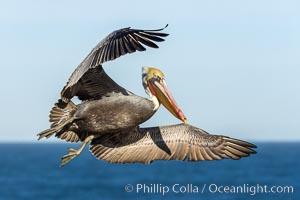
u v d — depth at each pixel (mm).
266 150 181125
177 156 10375
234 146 10328
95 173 70938
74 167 85562
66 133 10336
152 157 10398
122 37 8633
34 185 55875
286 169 73375
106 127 10156
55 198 46438
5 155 153125
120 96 10125
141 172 71000
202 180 58438
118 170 75188
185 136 10469
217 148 10359
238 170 72562
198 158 10344
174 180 58938
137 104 10133
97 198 45531
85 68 8719
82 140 10414
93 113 10055
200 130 10484
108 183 55844
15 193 50125
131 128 10258
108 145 10430
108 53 8586
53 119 10219
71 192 48906
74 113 10117
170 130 10523
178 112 10562
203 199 45188
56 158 125375
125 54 8461
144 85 10727
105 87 10188
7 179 64000
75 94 10156
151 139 10500
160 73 10719
